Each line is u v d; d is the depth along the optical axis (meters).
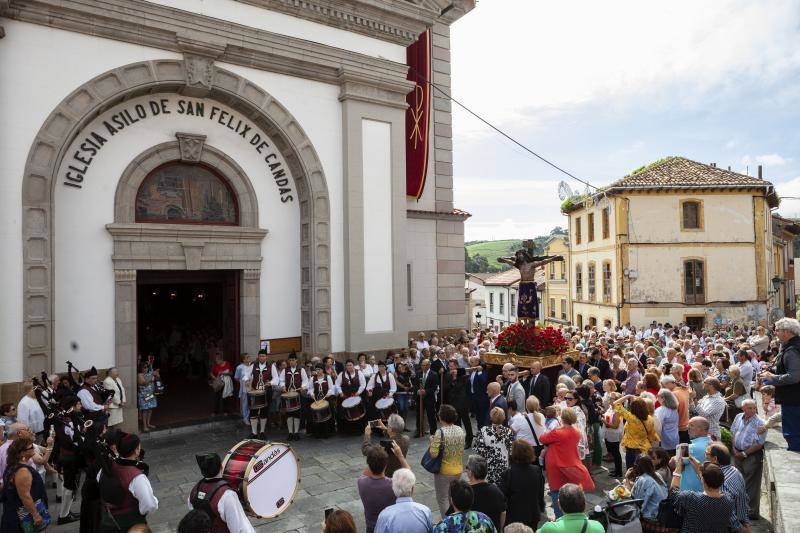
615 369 12.18
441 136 17.53
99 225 10.59
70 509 7.48
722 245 28.62
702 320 28.44
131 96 10.77
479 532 4.05
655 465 5.91
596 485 8.27
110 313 10.66
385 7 13.23
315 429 10.92
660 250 28.44
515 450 5.48
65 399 7.40
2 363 9.09
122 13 10.22
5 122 9.27
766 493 8.20
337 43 12.93
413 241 16.77
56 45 9.76
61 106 9.73
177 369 18.72
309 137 12.62
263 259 12.53
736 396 10.09
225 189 12.33
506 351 13.27
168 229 11.21
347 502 7.74
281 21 12.16
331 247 12.84
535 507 5.39
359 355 12.08
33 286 9.41
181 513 7.43
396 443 5.53
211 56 11.23
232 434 11.26
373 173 13.40
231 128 12.16
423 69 15.82
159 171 11.52
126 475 4.84
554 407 7.35
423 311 16.88
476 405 10.77
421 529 4.14
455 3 17.00
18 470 5.46
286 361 11.52
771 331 22.81
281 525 7.02
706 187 28.14
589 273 32.34
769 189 28.89
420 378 11.61
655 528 5.13
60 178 10.17
